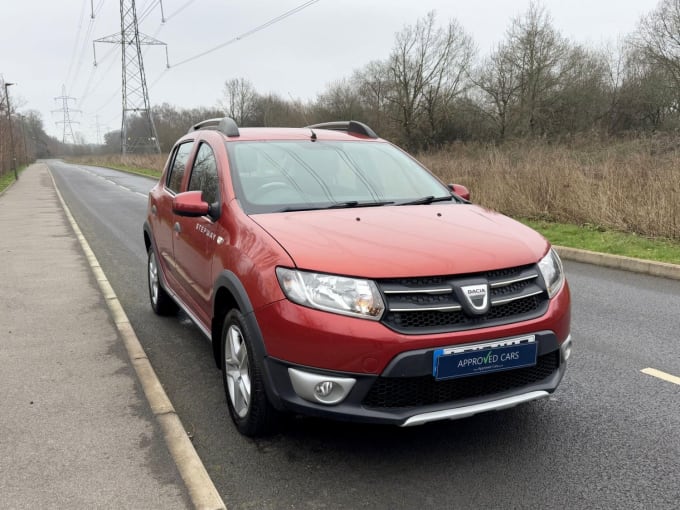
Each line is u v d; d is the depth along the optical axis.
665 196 9.70
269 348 2.88
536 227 10.94
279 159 4.09
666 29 33.16
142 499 2.69
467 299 2.76
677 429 3.37
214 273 3.58
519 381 2.97
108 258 9.39
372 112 47.69
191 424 3.53
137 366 4.30
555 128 38.88
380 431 3.37
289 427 3.43
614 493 2.75
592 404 3.70
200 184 4.36
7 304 6.13
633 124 37.19
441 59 43.38
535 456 3.08
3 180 42.25
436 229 3.23
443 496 2.74
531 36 39.50
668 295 6.62
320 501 2.72
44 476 2.88
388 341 2.66
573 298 6.50
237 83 60.56
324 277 2.78
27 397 3.79
